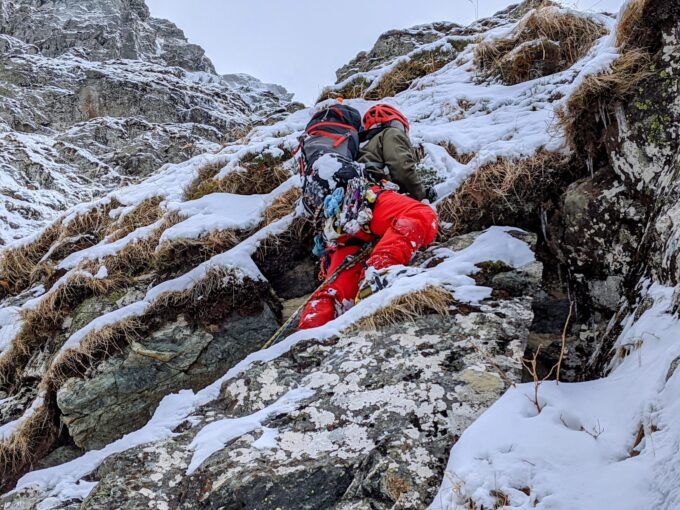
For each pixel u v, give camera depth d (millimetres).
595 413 2451
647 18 3717
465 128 5082
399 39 8789
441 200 4316
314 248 4195
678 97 3496
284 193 4852
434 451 2621
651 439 2125
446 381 2939
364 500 2502
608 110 3736
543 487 2166
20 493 3518
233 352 4129
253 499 2652
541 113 4867
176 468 2984
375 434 2781
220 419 3248
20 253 5668
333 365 3207
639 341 2691
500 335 3158
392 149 4211
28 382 4453
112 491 2902
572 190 3850
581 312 3738
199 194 5336
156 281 4598
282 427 2961
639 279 3221
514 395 2635
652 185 3480
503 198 4121
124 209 5512
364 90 7102
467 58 6523
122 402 3939
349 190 3840
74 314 4633
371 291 3559
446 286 3488
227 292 4281
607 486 2064
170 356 4051
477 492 2252
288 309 4488
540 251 4000
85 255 4875
